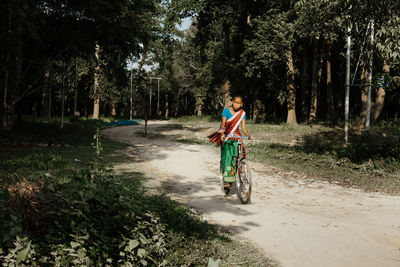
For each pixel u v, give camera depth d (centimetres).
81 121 3838
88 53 1859
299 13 2216
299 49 3219
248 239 453
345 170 1001
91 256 312
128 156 1209
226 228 497
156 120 5475
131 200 416
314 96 3070
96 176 464
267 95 4200
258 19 2962
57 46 1805
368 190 770
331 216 563
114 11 1575
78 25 1642
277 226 509
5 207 320
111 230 371
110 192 434
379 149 1152
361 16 848
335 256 397
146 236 382
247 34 3281
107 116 6019
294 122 3106
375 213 583
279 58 2828
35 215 326
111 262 326
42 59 1755
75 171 757
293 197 705
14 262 262
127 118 5622
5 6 1170
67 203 355
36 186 394
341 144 1575
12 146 1215
